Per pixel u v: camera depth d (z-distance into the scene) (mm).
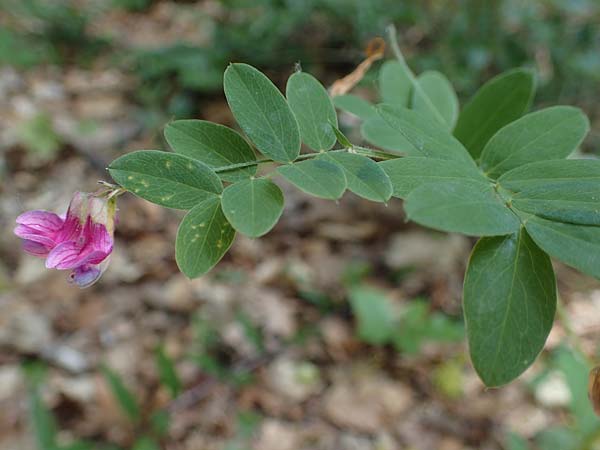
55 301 431
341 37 584
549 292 113
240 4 631
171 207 124
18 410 365
